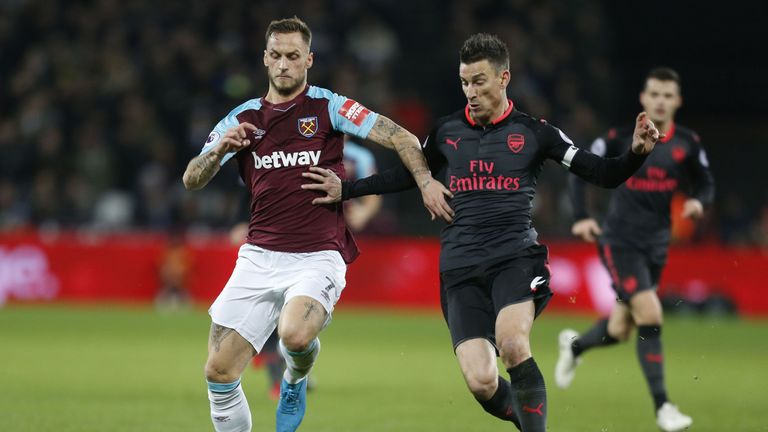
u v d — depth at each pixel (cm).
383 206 6919
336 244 2177
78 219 6962
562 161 2130
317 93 2212
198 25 7869
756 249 7044
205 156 2123
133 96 7388
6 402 2927
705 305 6600
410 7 8656
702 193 2975
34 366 3819
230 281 2159
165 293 6750
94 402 2969
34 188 6988
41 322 5597
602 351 4681
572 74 7744
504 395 2120
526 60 7650
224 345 2106
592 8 8444
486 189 2148
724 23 8925
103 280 6781
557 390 3416
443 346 4750
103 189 7038
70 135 7356
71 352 4300
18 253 6681
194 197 6956
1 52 7819
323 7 7931
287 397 2219
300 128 2175
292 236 2152
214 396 2116
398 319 6128
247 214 3047
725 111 8825
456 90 8175
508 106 2198
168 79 7462
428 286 6712
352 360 4200
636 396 3278
